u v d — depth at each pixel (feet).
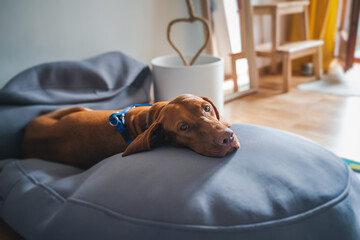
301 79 12.73
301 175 3.60
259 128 4.59
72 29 7.61
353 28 11.81
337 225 3.29
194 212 3.03
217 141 3.61
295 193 3.34
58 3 7.25
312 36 13.38
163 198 3.18
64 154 5.00
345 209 3.42
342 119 8.56
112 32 8.33
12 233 4.33
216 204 3.12
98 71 6.58
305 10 12.25
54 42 7.41
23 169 4.42
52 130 5.12
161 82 6.70
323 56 13.44
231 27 10.47
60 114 5.49
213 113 4.07
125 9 8.41
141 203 3.19
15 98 5.59
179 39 9.86
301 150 4.03
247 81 11.18
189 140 3.86
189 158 3.70
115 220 3.14
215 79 6.57
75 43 7.75
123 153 4.06
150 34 9.12
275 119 8.76
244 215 3.05
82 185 3.68
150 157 3.79
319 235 3.18
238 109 9.70
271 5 11.05
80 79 6.46
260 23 12.93
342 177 3.77
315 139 7.41
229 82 10.59
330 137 7.48
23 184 4.11
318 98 10.36
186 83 6.44
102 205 3.30
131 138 4.58
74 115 5.08
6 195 4.19
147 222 3.04
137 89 7.03
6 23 6.64
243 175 3.46
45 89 6.12
